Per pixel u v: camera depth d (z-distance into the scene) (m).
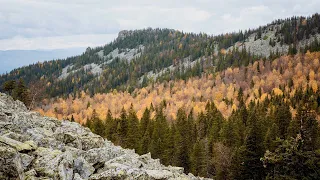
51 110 152.00
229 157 46.28
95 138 20.78
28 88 83.31
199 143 58.06
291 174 20.72
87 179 13.11
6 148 10.06
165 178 15.03
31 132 16.78
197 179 22.00
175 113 124.50
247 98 142.88
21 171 10.26
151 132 76.38
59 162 12.22
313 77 164.62
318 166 20.20
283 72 183.88
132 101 173.25
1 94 29.75
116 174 13.06
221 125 79.62
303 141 21.62
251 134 38.56
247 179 37.81
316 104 108.25
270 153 22.25
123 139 68.56
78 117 137.62
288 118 77.94
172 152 57.25
